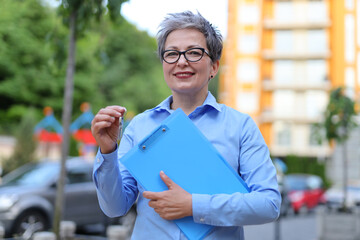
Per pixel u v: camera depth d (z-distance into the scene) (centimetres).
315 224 1362
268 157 177
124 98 3262
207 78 185
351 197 1775
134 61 3503
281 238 987
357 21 3709
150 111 192
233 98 3722
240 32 3753
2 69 2688
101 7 468
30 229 754
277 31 3772
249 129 179
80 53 2895
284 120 3681
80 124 2247
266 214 161
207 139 172
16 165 1589
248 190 170
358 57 3691
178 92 186
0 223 736
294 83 3697
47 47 539
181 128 171
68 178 845
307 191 1800
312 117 3647
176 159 168
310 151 3591
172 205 159
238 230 173
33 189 784
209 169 168
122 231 617
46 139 2161
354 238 894
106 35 3162
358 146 3250
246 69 3728
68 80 506
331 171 3356
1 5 2470
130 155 167
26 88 2750
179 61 180
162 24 187
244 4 3769
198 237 163
